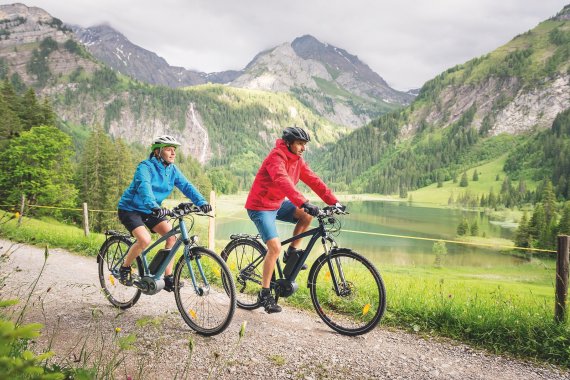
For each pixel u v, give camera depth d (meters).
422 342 4.38
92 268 7.59
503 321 4.39
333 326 4.69
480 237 127.75
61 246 10.20
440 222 159.38
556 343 4.04
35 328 1.28
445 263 86.81
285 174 4.57
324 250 4.77
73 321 4.44
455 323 4.64
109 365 2.72
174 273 4.64
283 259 4.93
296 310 5.38
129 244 5.15
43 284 6.05
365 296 5.12
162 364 3.52
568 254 4.21
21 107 52.81
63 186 46.16
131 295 5.32
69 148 47.12
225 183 193.38
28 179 41.81
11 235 10.55
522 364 3.89
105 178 57.00
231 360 3.70
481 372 3.72
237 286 5.71
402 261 88.19
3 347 1.21
